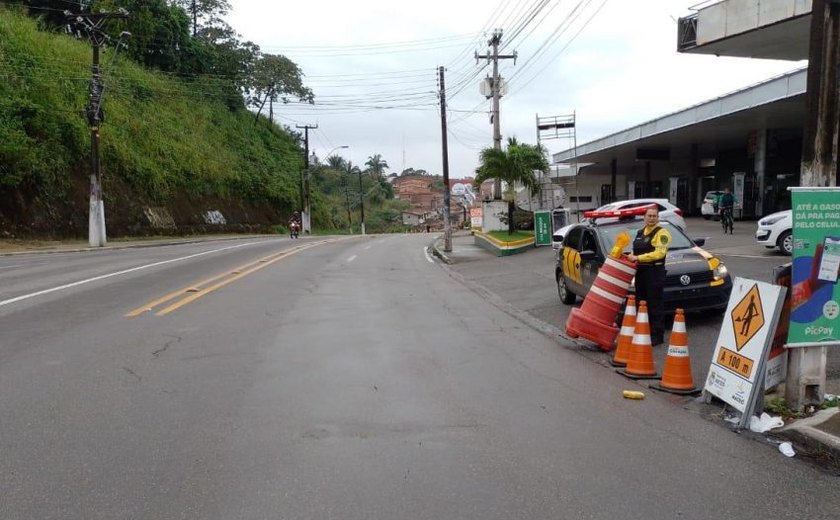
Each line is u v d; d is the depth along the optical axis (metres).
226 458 4.71
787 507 4.04
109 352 7.90
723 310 9.92
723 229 24.28
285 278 16.02
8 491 4.16
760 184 32.47
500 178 29.92
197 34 67.25
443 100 27.95
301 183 67.06
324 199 89.19
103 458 4.70
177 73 58.38
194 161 47.94
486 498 4.11
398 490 4.21
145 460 4.66
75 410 5.75
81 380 6.68
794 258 5.52
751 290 5.82
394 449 4.92
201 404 5.96
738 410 5.57
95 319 10.01
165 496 4.10
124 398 6.11
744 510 3.99
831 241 5.56
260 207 60.75
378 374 7.11
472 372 7.33
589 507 4.00
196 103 57.78
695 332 9.01
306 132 66.75
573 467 4.62
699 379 6.96
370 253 26.38
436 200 137.38
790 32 16.03
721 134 33.59
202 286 14.05
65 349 8.02
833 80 5.82
